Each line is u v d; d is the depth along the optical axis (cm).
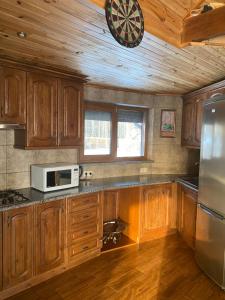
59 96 265
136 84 323
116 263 283
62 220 254
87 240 283
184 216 339
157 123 386
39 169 260
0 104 219
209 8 171
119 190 365
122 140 371
